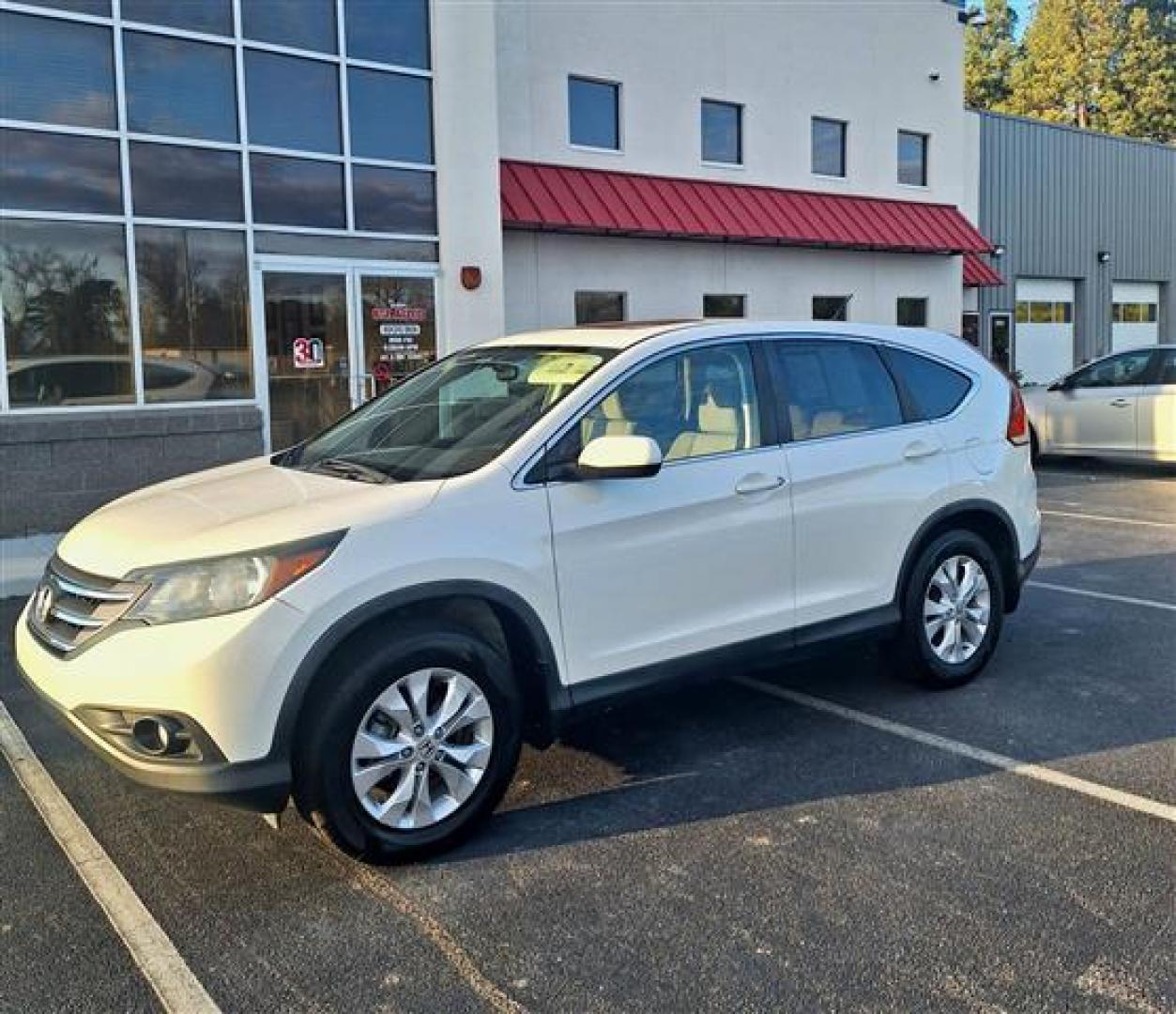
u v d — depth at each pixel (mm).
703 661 4309
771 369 4711
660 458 3842
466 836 3766
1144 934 3150
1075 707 5094
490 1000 2896
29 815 4078
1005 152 23688
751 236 16750
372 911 3357
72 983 3000
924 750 4582
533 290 15227
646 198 15977
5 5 9320
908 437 5086
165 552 3455
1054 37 51844
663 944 3146
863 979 2957
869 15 19188
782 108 18031
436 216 12133
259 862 3689
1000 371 5738
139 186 10109
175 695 3244
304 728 3439
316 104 11172
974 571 5371
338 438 4707
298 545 3418
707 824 3914
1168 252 27672
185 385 10461
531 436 3941
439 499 3701
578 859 3668
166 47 10180
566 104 15516
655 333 4473
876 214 19094
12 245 9500
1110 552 8867
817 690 5406
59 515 9695
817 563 4691
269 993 2945
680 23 16672
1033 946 3098
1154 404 13336
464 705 3697
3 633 6762
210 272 10586
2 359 9469
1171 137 49406
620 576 4051
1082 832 3805
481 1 12133
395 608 3574
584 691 3994
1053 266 24938
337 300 11469
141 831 3934
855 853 3674
